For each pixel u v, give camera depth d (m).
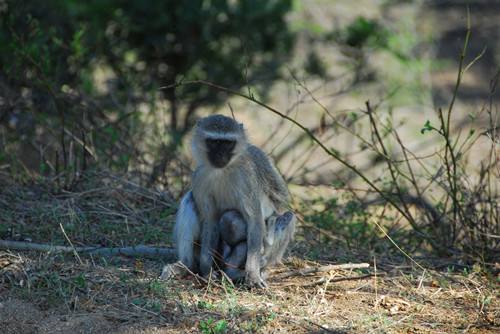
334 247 11.26
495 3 30.22
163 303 8.44
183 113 18.00
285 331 7.89
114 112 14.78
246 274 9.26
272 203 10.11
